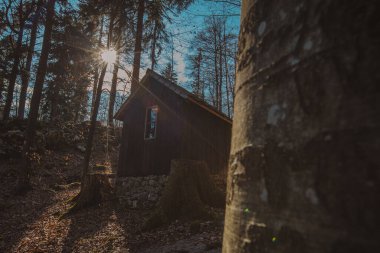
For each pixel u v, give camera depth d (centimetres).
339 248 88
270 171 119
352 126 94
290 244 103
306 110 109
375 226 82
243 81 157
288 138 114
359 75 96
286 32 128
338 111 98
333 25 108
